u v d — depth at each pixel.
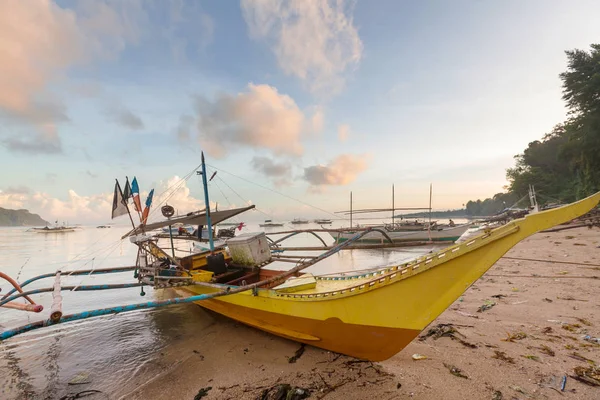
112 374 6.06
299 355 6.14
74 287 7.28
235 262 9.76
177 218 10.48
